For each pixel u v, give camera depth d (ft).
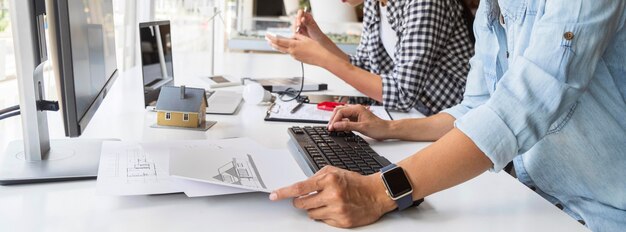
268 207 2.61
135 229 2.31
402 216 2.61
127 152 3.15
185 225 2.37
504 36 3.66
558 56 2.61
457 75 5.65
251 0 13.99
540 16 2.90
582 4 2.60
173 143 3.37
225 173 2.80
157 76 4.97
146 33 4.72
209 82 6.12
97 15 3.37
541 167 3.36
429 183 2.59
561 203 3.46
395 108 5.34
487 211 2.70
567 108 2.72
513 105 2.61
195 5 8.99
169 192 2.61
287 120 4.48
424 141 4.03
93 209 2.48
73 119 2.62
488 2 3.70
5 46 3.92
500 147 2.59
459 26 5.66
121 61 6.97
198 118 4.09
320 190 2.53
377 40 6.49
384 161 3.26
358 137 3.77
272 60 8.63
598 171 3.18
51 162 2.97
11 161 2.96
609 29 2.67
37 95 2.93
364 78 5.39
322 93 5.98
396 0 5.60
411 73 5.28
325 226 2.46
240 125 4.28
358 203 2.49
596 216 3.25
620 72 3.04
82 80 2.84
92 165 2.95
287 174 2.93
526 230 2.50
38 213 2.41
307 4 13.34
